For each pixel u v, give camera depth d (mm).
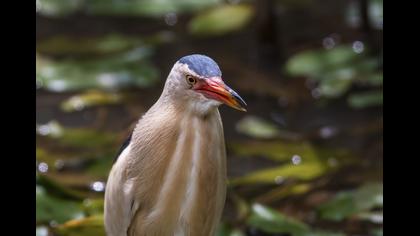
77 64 12430
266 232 9281
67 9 14305
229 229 9023
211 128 6758
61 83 11938
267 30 13305
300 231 9078
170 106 6789
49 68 12273
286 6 14492
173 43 13555
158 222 6949
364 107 11992
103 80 12070
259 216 9250
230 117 11789
